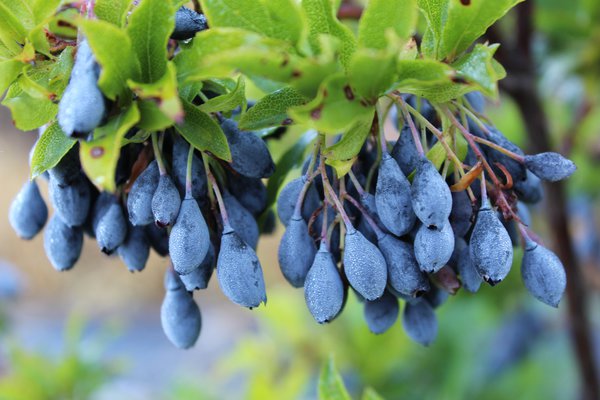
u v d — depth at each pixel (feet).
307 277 0.57
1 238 3.22
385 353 1.10
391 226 0.56
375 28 0.53
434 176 0.55
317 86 0.52
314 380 1.14
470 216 0.57
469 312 1.14
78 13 0.54
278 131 0.64
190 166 0.56
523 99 0.86
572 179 1.14
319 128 0.52
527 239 0.58
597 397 0.94
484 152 0.59
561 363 1.22
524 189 0.61
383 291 0.56
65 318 2.90
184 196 0.57
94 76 0.51
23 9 0.56
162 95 0.50
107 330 1.12
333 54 0.52
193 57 0.52
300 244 0.58
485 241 0.55
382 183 0.56
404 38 0.53
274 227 0.64
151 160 0.58
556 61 0.94
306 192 0.59
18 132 3.43
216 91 0.57
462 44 0.55
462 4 0.55
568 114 1.11
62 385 1.06
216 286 2.89
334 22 0.53
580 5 0.91
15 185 3.31
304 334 1.14
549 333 1.25
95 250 3.25
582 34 0.92
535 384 1.18
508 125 1.08
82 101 0.51
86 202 0.59
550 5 0.91
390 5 0.53
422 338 0.62
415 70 0.53
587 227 1.14
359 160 0.59
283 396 1.04
